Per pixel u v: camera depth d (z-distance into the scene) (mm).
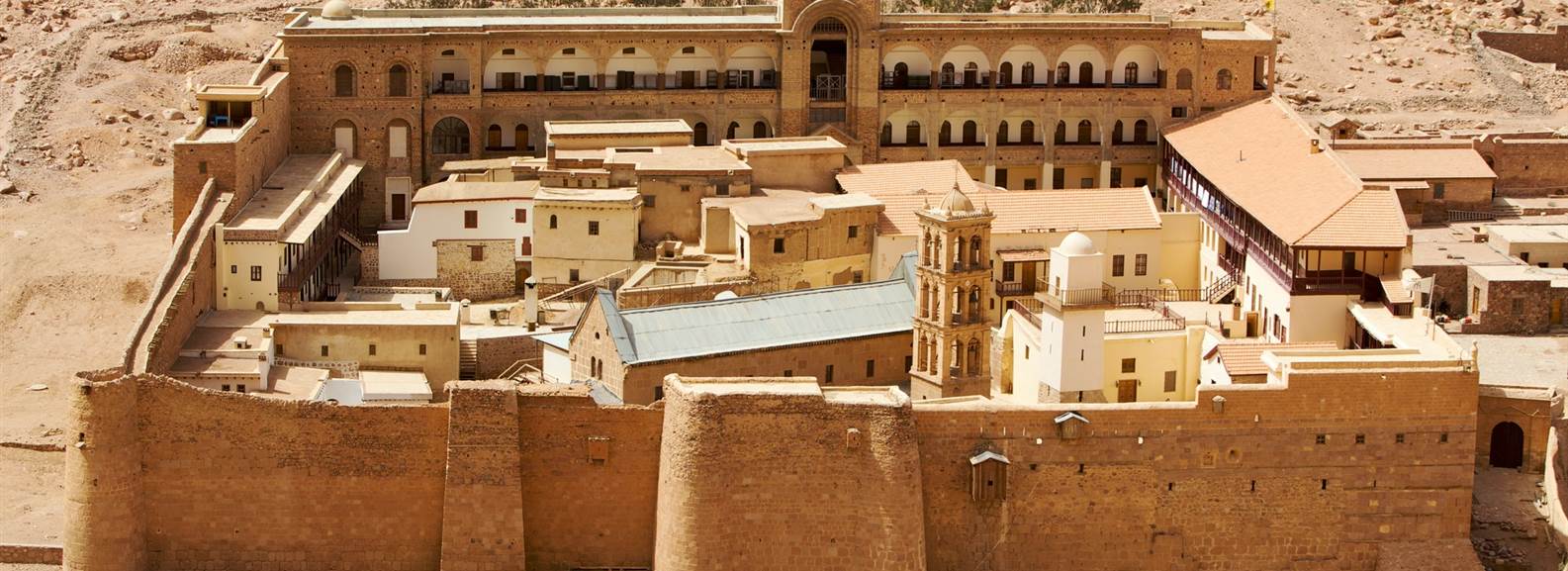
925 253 118062
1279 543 108125
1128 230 142500
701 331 120250
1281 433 107312
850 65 163500
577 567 106438
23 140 169000
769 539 103312
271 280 134750
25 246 150250
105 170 166875
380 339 130750
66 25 193750
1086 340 119750
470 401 104312
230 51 188750
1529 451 116312
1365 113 186750
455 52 159750
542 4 193625
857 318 124500
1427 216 151625
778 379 105688
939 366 117625
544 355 127750
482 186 149250
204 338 128375
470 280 149000
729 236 145625
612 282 144125
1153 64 166875
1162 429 106500
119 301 143375
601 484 105938
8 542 110250
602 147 154875
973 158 166125
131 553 105188
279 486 105750
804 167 152875
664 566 103875
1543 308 133000
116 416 104375
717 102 163000
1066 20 166250
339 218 151000
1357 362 108375
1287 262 128875
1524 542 112375
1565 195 156625
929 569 105938
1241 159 147750
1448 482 108688
